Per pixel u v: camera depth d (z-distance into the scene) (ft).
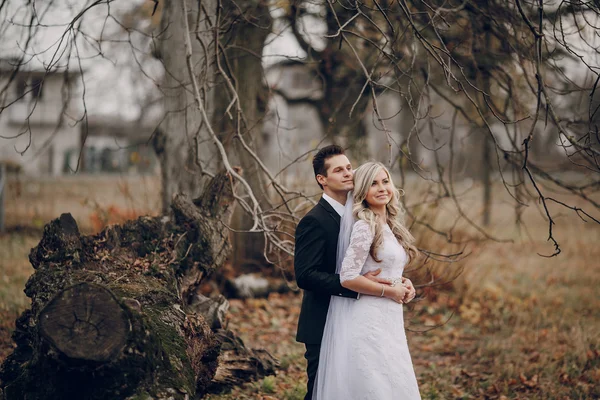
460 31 22.08
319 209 12.26
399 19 18.47
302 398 15.52
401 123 81.46
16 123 97.40
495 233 44.80
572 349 20.42
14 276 26.37
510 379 17.87
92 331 10.12
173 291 14.37
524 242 41.86
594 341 21.06
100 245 15.05
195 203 16.76
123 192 29.53
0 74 18.72
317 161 12.52
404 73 15.25
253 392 15.78
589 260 37.63
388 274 11.85
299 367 18.61
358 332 11.49
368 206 12.15
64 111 17.65
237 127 15.93
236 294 26.55
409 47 19.04
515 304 27.30
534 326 24.18
